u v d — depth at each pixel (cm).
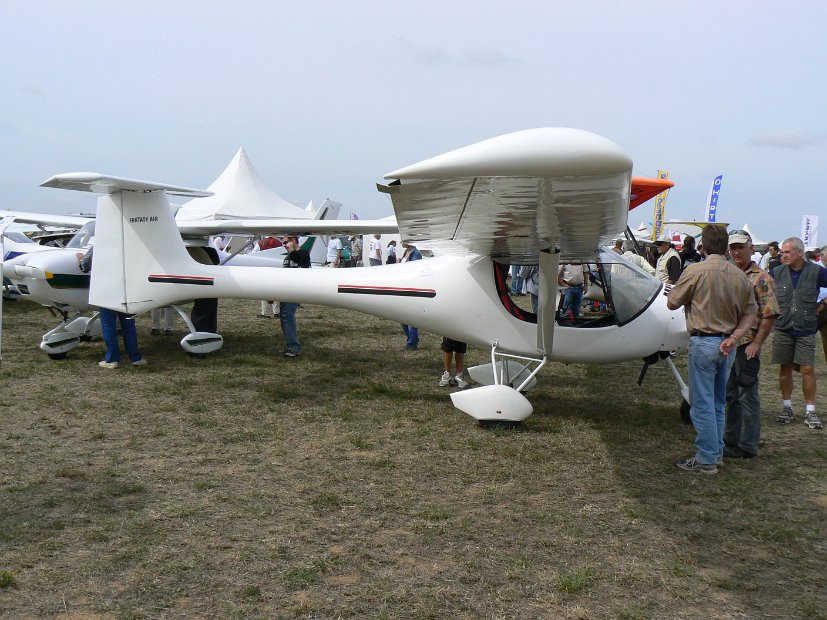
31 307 1220
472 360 848
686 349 561
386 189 318
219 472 416
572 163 282
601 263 555
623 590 280
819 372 826
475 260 573
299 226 970
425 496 387
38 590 264
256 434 503
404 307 595
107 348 721
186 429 510
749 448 473
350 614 254
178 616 248
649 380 751
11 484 383
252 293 659
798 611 266
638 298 555
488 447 486
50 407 559
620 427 548
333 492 388
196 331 788
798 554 320
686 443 507
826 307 570
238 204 1866
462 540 326
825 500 394
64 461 426
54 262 747
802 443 516
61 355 770
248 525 336
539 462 455
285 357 833
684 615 261
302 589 272
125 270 700
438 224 432
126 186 652
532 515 361
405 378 731
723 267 420
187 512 348
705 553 319
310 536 325
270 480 405
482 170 286
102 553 299
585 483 415
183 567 288
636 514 364
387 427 534
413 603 263
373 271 614
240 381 684
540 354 562
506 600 268
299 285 632
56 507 351
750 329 451
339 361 819
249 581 277
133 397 602
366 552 309
